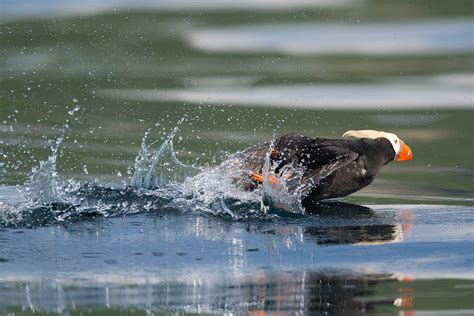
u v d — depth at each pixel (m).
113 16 22.27
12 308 7.77
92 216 10.42
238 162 11.45
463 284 8.42
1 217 10.23
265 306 7.88
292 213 10.86
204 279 8.52
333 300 8.01
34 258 9.00
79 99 17.02
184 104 16.84
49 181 10.98
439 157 14.98
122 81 17.97
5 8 23.20
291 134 11.71
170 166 12.56
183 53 19.84
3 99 16.89
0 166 13.66
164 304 7.88
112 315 7.60
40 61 19.12
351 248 9.54
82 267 8.80
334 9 23.39
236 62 19.25
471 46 20.19
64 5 23.34
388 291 8.22
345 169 11.63
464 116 16.64
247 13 22.97
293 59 19.55
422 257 9.26
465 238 9.94
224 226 10.23
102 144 14.91
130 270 8.73
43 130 15.52
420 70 19.11
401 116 16.56
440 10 22.92
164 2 23.95
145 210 10.68
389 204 12.00
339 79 18.56
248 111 16.66
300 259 9.11
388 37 20.98
